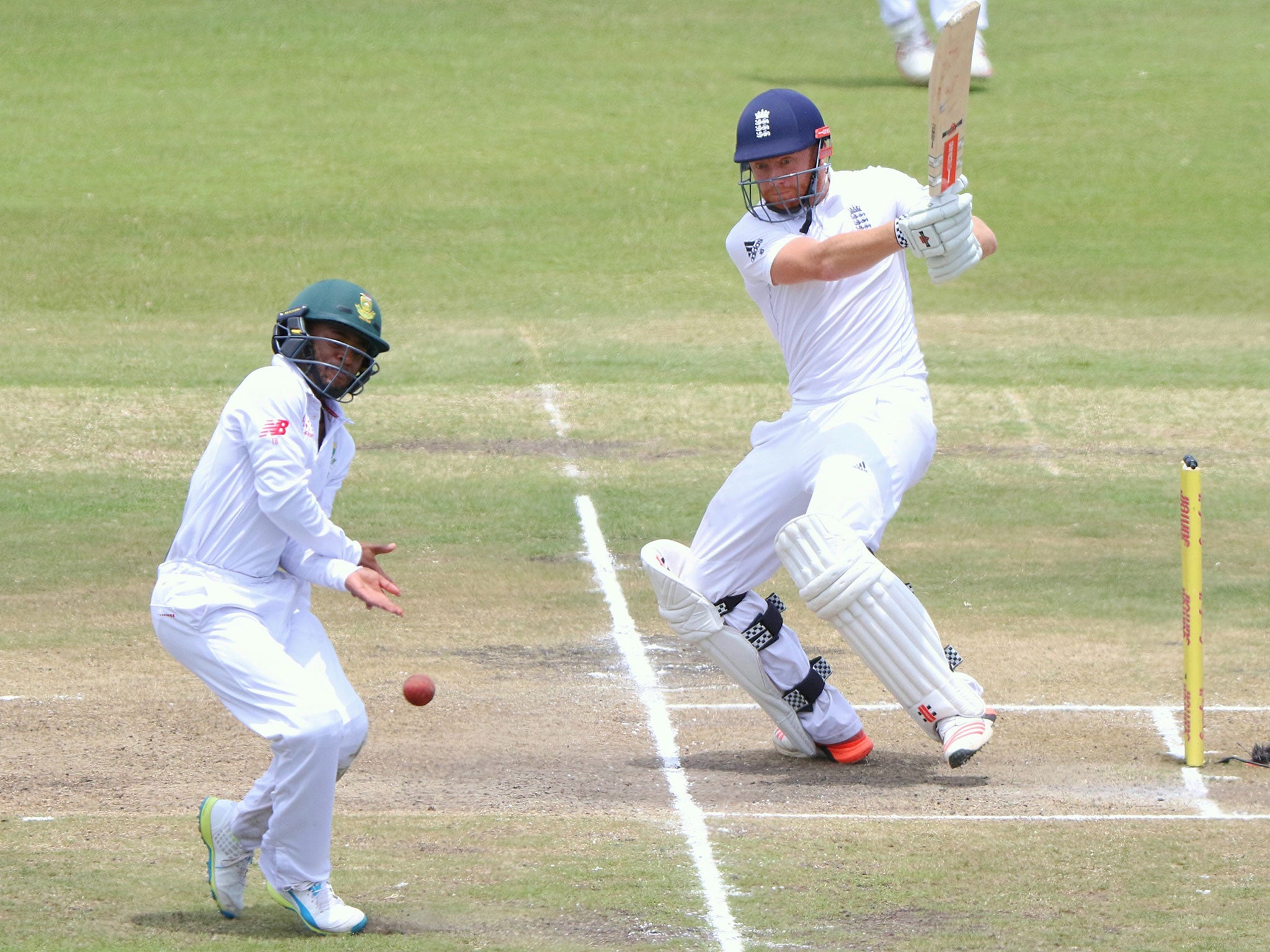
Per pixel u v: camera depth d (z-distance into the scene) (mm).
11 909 20688
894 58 107312
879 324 27328
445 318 66562
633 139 91062
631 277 71938
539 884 21875
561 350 62906
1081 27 117562
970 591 39625
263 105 95438
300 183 82812
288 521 19922
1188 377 60344
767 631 27516
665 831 24234
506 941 19875
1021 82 103438
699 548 27922
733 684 32844
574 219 78938
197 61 103562
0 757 27688
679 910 20984
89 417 54250
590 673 33469
